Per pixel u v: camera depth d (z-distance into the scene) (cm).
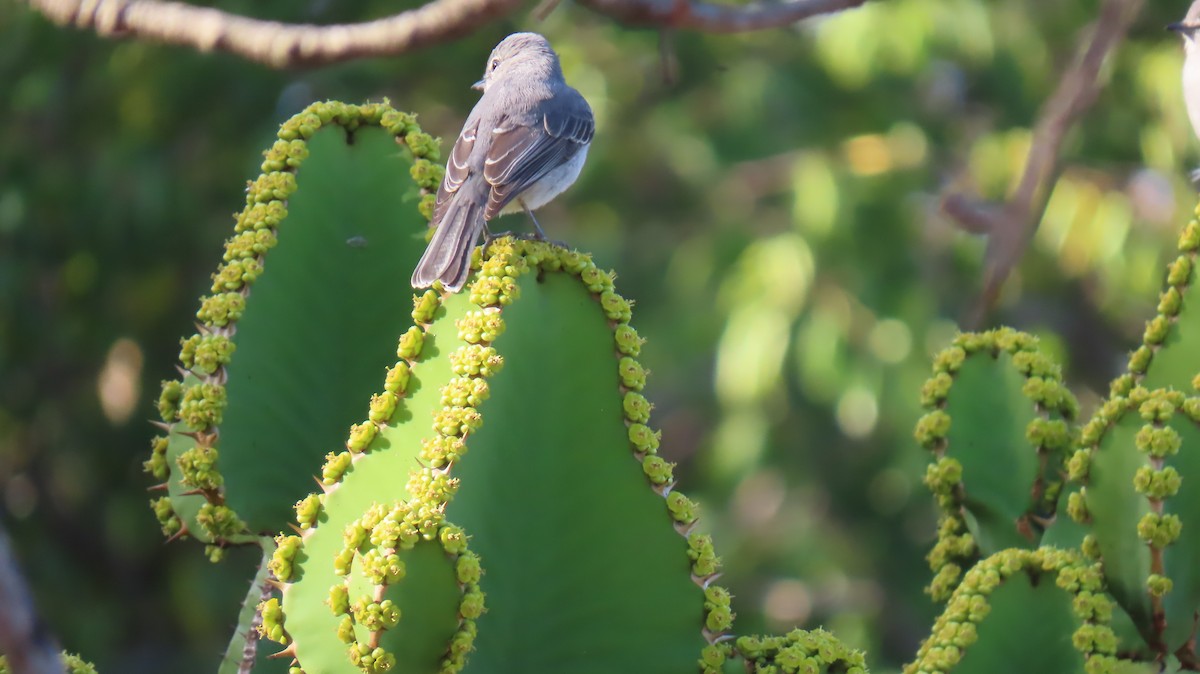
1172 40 1529
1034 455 531
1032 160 700
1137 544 456
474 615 385
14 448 1588
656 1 600
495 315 414
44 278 1519
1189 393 490
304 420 495
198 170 1494
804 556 1708
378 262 505
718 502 1761
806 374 1538
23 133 1484
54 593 1584
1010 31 1592
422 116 1602
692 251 1680
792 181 1628
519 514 430
